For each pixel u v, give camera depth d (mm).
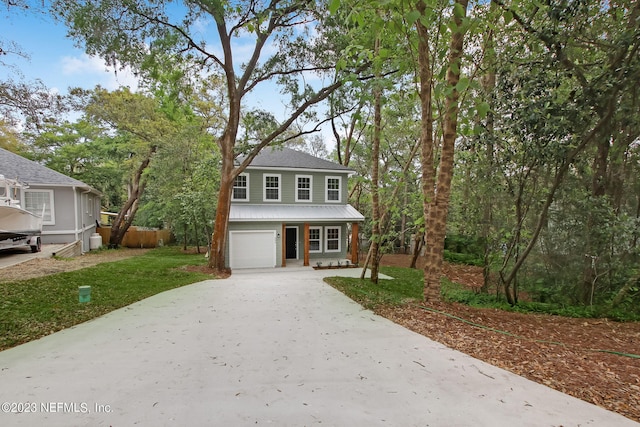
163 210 20688
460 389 2912
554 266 7305
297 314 5570
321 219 14922
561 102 6219
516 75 6484
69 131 23969
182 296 7035
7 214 10422
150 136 18500
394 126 14914
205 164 16422
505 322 5379
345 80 5445
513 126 6496
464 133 5055
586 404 2674
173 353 3713
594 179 6703
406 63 6008
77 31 7879
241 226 14453
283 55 11008
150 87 11352
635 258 6613
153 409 2512
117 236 20422
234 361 3506
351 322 5082
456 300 8047
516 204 7148
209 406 2570
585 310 6672
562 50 5984
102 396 2699
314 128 12516
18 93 7438
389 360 3566
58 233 14383
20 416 2385
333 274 12250
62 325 4746
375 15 4219
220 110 17828
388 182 8891
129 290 7430
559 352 3881
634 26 5582
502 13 5543
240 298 6902
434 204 6203
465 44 6016
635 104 5660
